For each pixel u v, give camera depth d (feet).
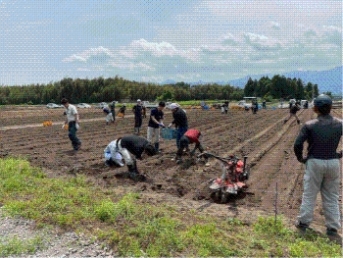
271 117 130.00
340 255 18.17
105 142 59.47
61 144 56.54
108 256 17.60
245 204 26.71
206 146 53.88
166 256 17.35
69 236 19.25
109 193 26.89
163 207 23.80
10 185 26.89
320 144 20.67
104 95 278.26
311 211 21.07
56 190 26.30
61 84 282.97
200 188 30.48
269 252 18.04
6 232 20.01
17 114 150.51
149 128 45.21
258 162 42.60
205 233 19.38
